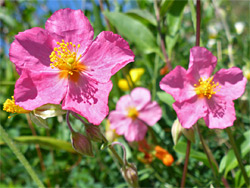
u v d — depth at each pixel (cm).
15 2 16
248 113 12
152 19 11
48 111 6
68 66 6
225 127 6
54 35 7
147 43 10
